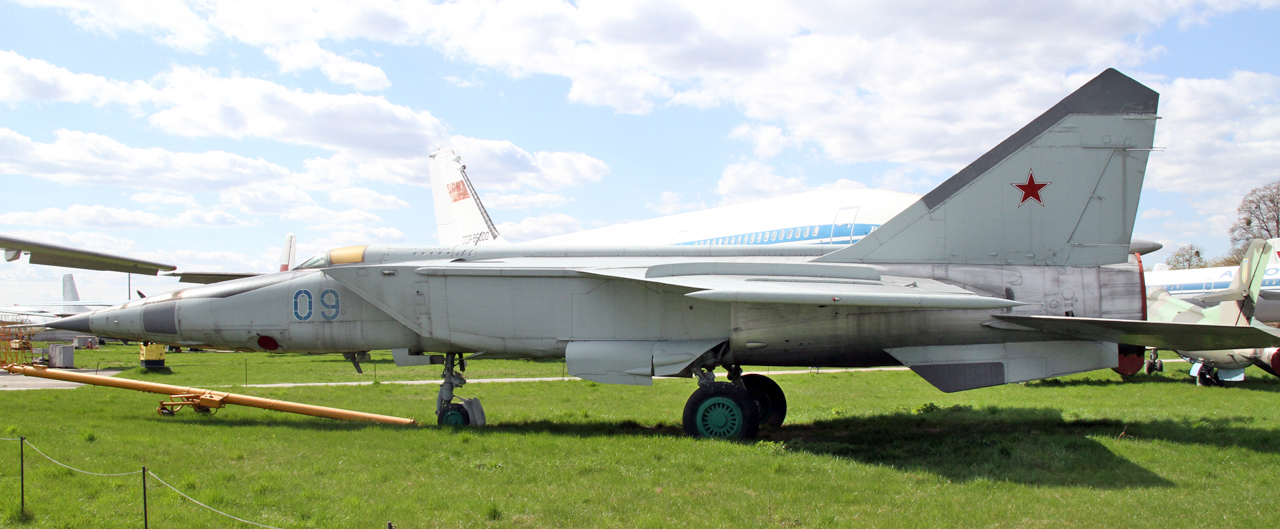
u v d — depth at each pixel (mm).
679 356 10469
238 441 9539
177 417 12320
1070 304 10508
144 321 12602
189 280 17047
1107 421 11891
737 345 10664
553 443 9547
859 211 14703
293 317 12141
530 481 7488
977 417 12625
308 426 11383
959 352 10555
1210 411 13617
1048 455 8758
